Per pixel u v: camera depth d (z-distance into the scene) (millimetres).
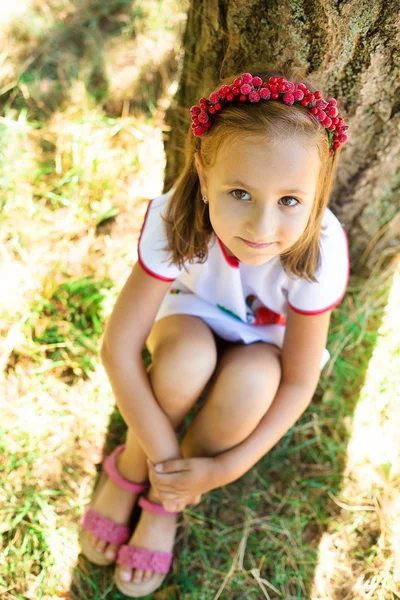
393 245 2123
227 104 1276
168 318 1698
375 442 1932
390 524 1819
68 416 1973
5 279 2117
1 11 2621
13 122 2340
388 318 2084
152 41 2557
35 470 1897
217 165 1281
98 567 1798
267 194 1244
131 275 1592
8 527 1812
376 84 1593
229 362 1650
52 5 2650
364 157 1826
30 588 1753
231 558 1815
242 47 1604
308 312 1564
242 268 1591
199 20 1674
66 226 2221
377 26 1441
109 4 2645
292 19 1459
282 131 1210
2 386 1991
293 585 1782
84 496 1885
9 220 2207
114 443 1965
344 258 1592
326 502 1893
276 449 1970
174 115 2035
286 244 1330
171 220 1521
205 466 1619
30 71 2504
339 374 2035
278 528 1854
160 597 1770
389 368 2008
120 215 2256
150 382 1639
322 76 1584
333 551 1824
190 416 2010
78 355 2055
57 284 2127
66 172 2309
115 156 2336
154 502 1770
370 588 1756
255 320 1743
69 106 2430
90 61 2525
